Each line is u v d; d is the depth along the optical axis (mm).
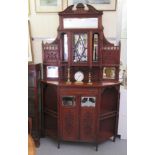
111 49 2596
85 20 2496
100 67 2611
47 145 2682
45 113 2818
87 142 2689
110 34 2691
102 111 2631
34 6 2734
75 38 2576
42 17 2754
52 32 2779
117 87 2621
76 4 2602
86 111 2475
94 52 2604
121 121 2770
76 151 2531
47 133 2783
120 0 2592
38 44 2826
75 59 2605
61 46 2607
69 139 2561
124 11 2576
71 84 2451
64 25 2539
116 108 2727
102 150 2549
